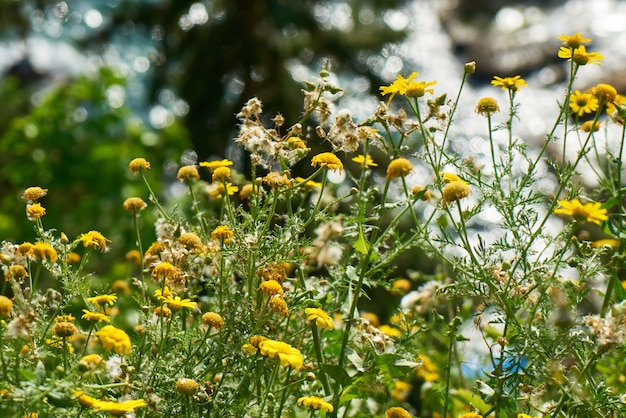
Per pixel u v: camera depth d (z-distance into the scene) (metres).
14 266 1.44
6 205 3.17
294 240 1.51
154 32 4.29
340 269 1.58
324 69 1.55
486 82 7.82
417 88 1.52
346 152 1.53
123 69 5.23
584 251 1.52
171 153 3.28
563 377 1.45
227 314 1.48
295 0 4.18
